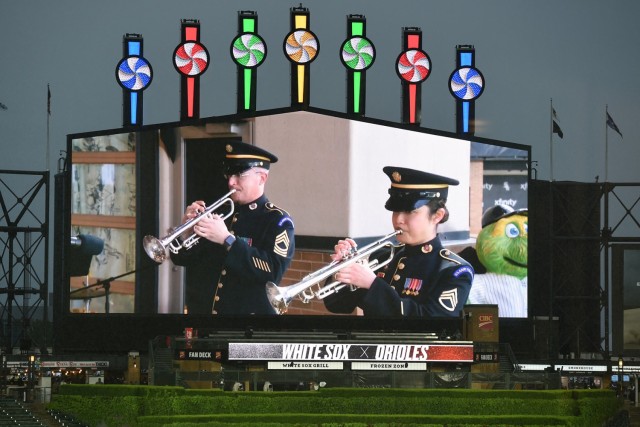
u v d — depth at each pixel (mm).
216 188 93750
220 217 93750
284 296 93938
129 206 93250
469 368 88188
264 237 93938
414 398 75812
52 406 74062
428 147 95500
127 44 94625
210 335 87562
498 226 96250
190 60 94062
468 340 89438
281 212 94188
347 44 95000
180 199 93625
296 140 94312
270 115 94125
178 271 93375
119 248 93125
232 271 93562
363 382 80125
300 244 94250
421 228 95125
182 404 73625
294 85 94438
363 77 95000
